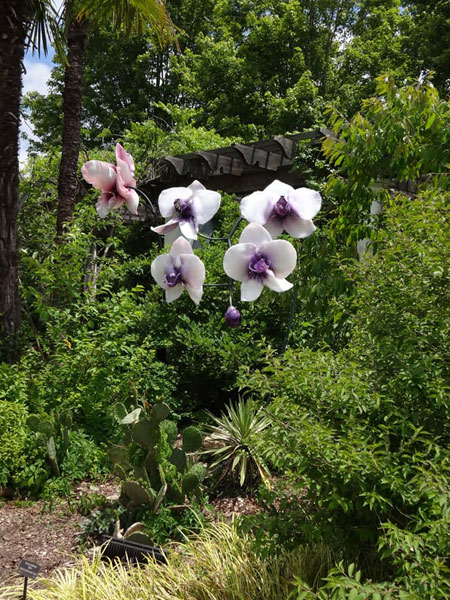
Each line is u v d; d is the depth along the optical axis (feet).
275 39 80.79
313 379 10.05
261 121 81.00
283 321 23.30
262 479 17.79
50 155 39.24
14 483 17.90
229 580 11.30
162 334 25.02
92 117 92.89
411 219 11.10
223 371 22.95
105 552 13.67
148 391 22.43
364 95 78.84
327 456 8.84
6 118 24.85
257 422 19.38
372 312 10.69
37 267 24.21
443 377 9.77
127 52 90.99
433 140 18.01
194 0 92.32
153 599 11.11
